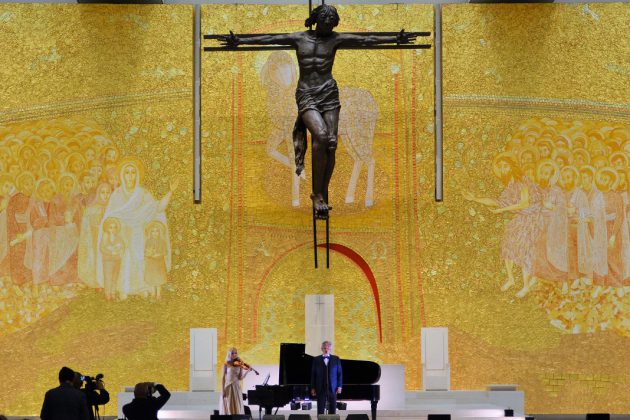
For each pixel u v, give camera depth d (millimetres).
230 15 25031
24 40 24688
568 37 25016
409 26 25031
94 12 24828
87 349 23969
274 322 24281
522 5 25094
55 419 13141
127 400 22219
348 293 24406
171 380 23922
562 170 24688
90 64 24719
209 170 24656
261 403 20234
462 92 24859
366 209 24656
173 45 24844
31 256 24172
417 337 24234
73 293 24109
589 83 24922
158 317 24156
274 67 24953
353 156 24797
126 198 24438
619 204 24609
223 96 24859
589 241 24500
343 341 24250
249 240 24500
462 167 24688
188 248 24406
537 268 24406
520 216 24547
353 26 25031
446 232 24531
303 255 24500
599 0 25156
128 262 24250
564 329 24250
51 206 24344
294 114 24844
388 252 24500
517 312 24297
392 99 24906
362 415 17531
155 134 24656
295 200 24656
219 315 24219
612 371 24125
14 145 24469
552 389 24062
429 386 23562
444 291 24359
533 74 24922
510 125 24797
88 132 24562
